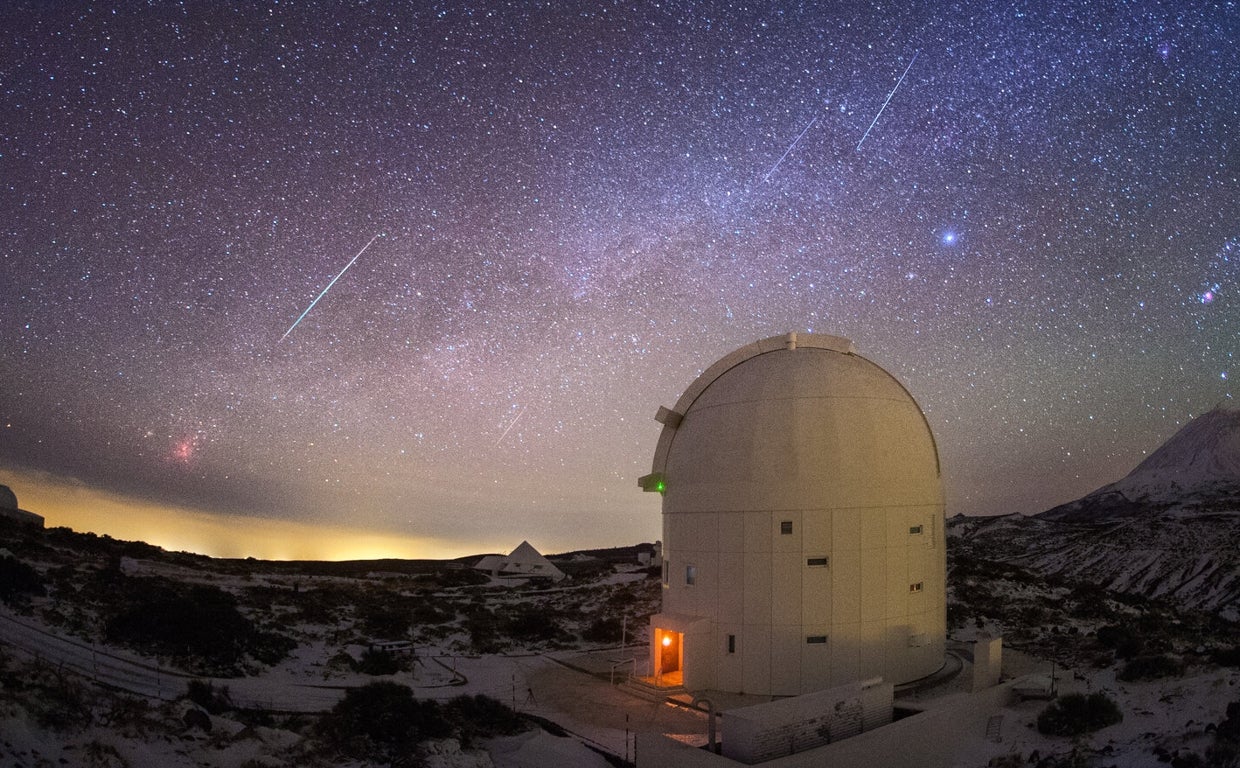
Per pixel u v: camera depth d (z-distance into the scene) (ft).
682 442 93.66
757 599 83.82
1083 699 69.00
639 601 169.78
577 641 129.39
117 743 49.03
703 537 88.33
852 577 83.56
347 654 104.53
